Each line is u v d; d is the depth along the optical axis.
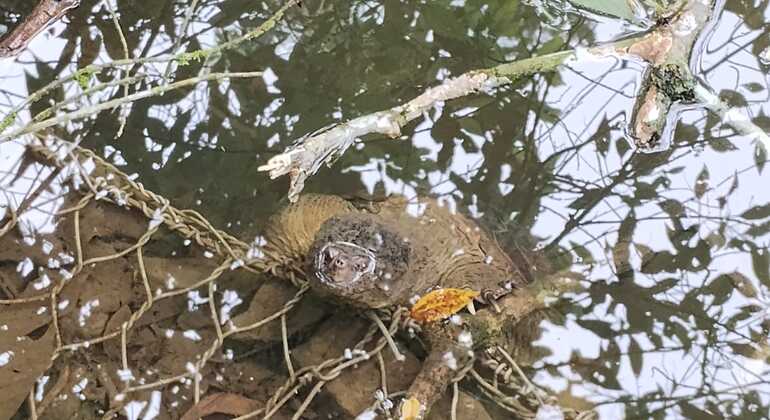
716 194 1.82
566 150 1.86
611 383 1.72
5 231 1.69
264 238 1.76
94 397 1.65
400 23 1.94
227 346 1.70
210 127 1.85
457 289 1.74
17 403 1.62
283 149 1.84
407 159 1.85
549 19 1.92
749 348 1.74
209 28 1.91
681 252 1.80
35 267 1.69
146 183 1.80
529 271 1.78
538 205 1.84
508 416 1.70
